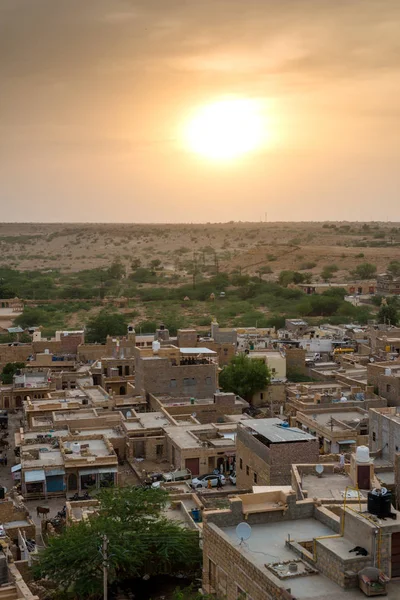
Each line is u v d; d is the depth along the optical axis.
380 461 60.47
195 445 71.06
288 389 97.44
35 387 101.31
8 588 35.34
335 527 31.30
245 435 61.53
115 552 38.88
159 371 90.50
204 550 31.97
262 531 31.61
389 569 26.55
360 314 188.75
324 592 26.02
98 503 51.66
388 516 27.52
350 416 77.00
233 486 64.81
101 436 75.62
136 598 38.84
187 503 51.44
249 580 27.53
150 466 73.19
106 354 117.56
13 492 63.59
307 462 56.34
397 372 89.38
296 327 152.00
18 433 78.56
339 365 115.31
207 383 91.94
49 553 40.78
